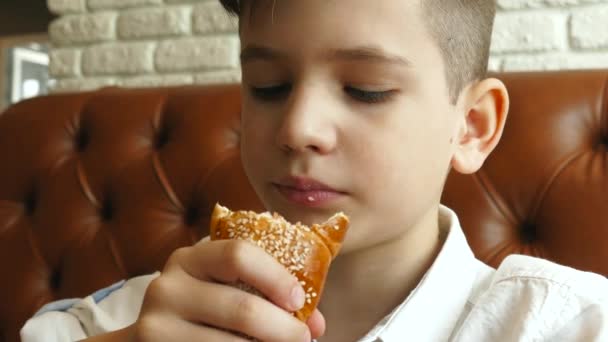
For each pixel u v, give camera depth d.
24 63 1.46
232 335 0.36
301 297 0.35
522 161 0.67
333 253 0.37
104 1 1.00
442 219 0.54
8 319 0.81
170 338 0.36
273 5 0.42
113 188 0.81
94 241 0.80
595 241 0.63
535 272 0.49
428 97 0.44
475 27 0.49
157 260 0.77
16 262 0.82
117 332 0.40
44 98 0.90
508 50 0.79
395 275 0.49
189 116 0.79
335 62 0.41
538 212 0.66
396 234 0.44
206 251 0.37
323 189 0.42
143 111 0.83
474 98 0.50
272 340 0.35
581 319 0.46
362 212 0.42
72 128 0.86
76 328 0.59
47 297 0.81
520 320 0.47
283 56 0.42
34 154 0.86
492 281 0.51
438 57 0.45
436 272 0.49
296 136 0.40
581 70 0.69
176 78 0.95
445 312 0.49
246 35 0.45
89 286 0.78
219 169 0.76
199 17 0.94
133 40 0.98
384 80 0.42
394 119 0.42
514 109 0.68
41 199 0.84
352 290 0.49
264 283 0.35
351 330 0.50
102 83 1.00
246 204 0.74
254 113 0.44
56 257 0.81
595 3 0.76
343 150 0.41
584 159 0.65
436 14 0.44
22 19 1.42
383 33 0.42
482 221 0.67
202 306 0.36
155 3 0.97
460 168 0.49
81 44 1.01
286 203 0.42
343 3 0.41
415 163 0.43
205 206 0.76
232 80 0.91
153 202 0.78
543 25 0.77
